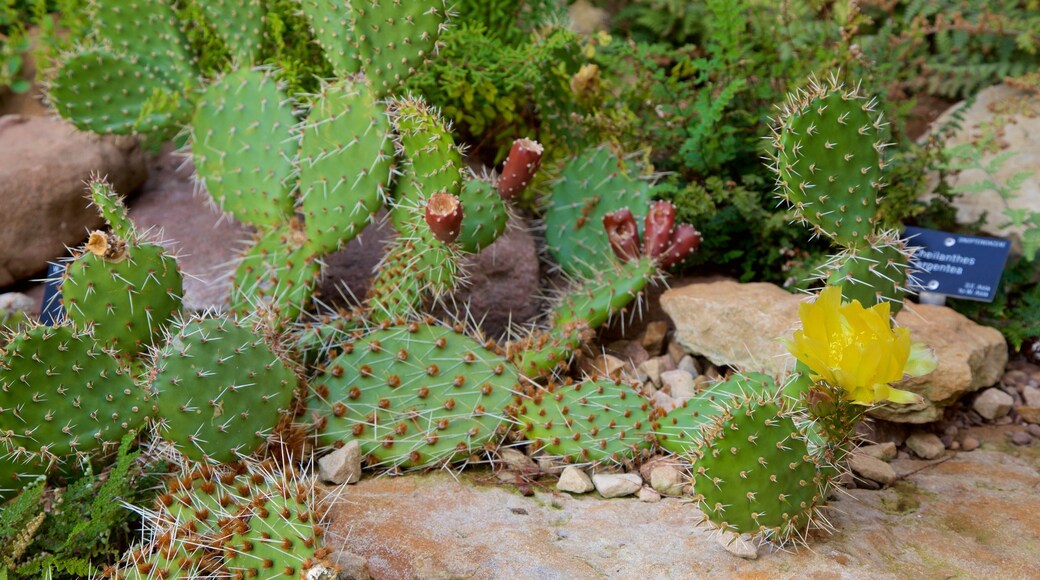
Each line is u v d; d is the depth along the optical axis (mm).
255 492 1542
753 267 1940
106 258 1590
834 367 1493
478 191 1728
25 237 1890
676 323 1829
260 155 1804
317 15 1741
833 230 1591
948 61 2068
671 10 2160
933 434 1736
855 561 1523
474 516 1587
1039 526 1580
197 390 1537
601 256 1873
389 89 1717
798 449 1502
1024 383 1818
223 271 1872
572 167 1888
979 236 1836
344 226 1736
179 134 1875
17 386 1498
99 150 1943
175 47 1884
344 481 1625
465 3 1952
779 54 1998
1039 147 1970
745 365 1771
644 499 1624
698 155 1916
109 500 1547
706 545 1542
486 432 1658
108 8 1861
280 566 1489
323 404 1665
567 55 1927
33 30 2129
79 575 1537
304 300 1756
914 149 1882
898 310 1636
